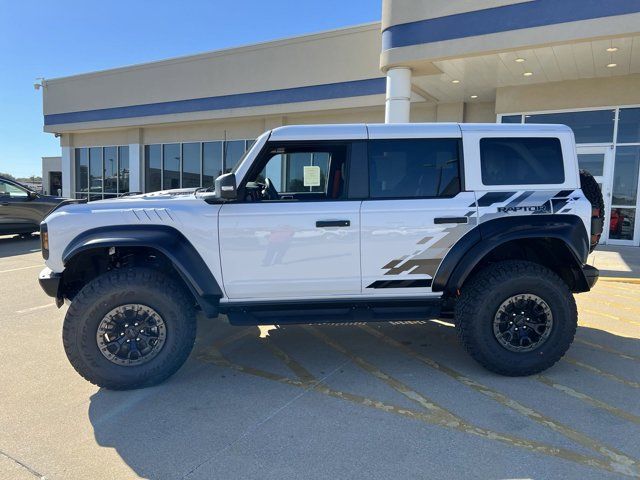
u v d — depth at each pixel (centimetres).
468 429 322
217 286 393
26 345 490
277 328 553
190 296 405
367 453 294
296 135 405
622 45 870
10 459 289
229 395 377
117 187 2069
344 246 396
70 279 413
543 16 849
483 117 1370
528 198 407
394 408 353
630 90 1088
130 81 1839
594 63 993
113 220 387
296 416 342
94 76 1938
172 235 385
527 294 398
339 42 1384
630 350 475
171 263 415
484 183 409
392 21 989
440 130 411
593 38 818
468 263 394
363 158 406
